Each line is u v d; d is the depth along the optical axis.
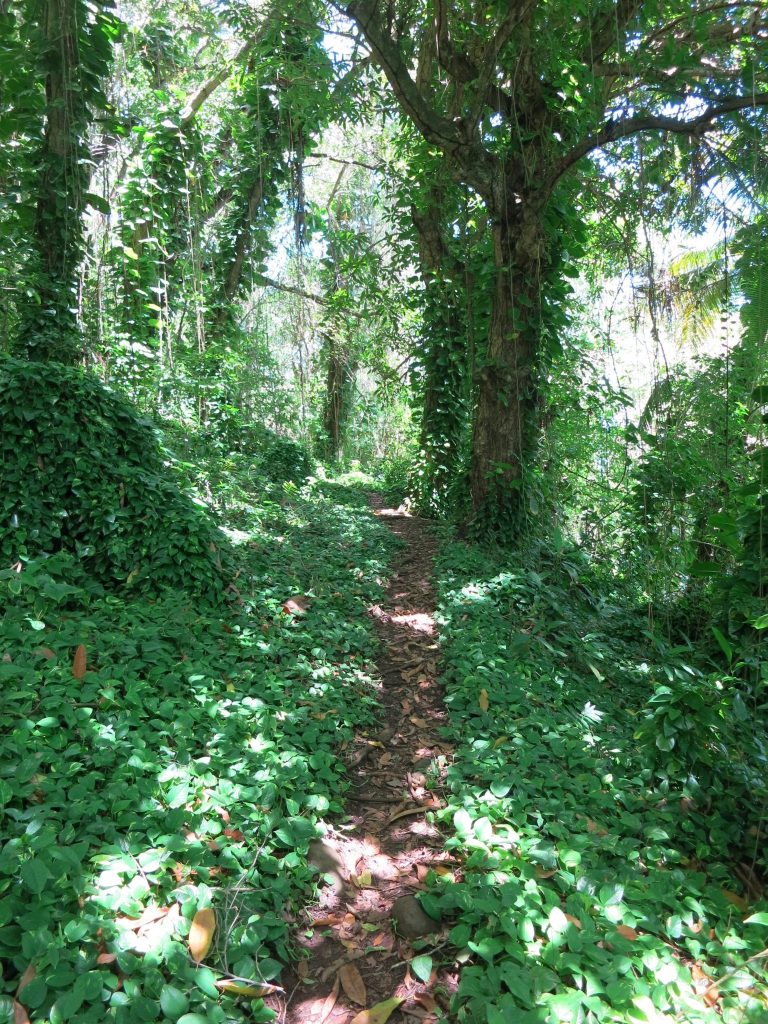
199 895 2.49
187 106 12.77
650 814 3.36
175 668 4.14
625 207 6.68
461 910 2.77
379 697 4.79
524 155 7.18
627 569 7.51
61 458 5.22
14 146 8.03
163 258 11.45
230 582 5.44
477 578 6.96
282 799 3.25
